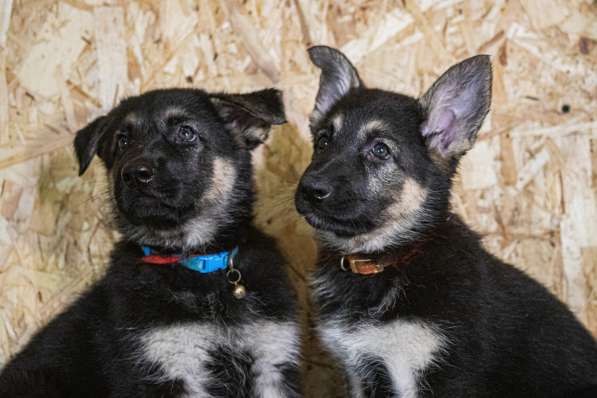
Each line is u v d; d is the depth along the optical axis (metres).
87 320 0.79
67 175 0.90
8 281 0.90
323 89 0.85
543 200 0.91
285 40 0.92
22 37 0.90
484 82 0.78
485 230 0.91
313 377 0.90
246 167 0.83
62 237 0.90
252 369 0.78
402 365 0.75
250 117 0.84
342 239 0.81
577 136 0.90
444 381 0.74
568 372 0.79
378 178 0.78
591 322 0.90
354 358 0.78
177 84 0.92
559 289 0.90
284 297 0.80
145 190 0.76
